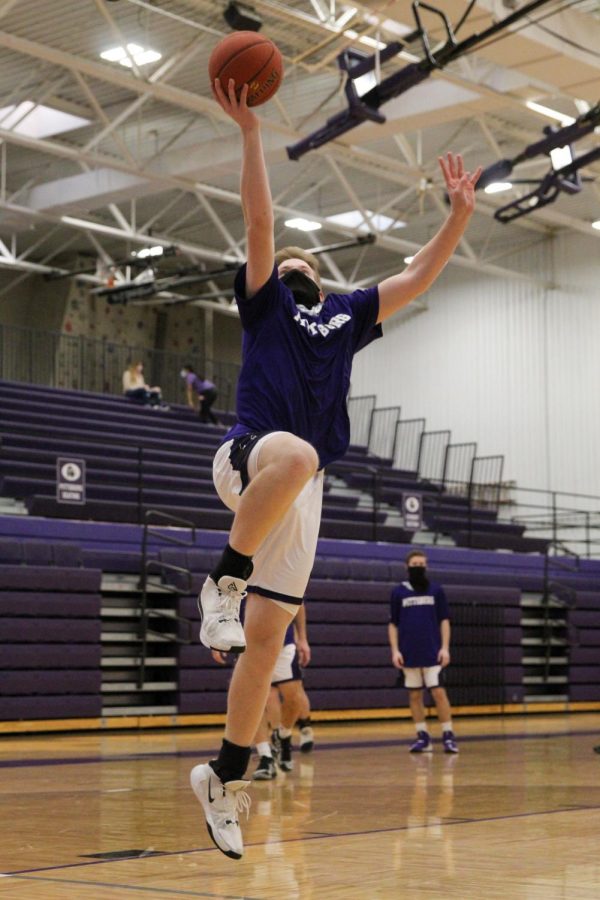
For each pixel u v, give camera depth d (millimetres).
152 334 27609
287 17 12727
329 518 18625
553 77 13375
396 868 3820
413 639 10570
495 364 24938
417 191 20312
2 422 18688
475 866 3871
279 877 3621
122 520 15445
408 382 26250
